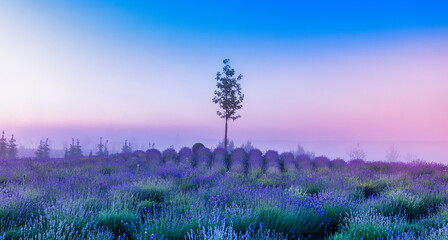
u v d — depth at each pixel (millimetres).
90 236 4172
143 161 17906
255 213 5254
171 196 7516
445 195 7648
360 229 4574
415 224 5344
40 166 14086
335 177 11234
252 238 4191
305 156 22531
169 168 13516
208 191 8109
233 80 32000
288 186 9523
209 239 3920
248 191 7473
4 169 12164
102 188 8742
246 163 20375
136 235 4426
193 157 21844
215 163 17844
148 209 6430
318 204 6367
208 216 5059
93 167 14094
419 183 9914
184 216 5242
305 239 5000
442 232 4367
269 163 18734
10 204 5742
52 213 5141
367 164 17781
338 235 4590
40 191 7270
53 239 4031
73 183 8969
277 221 5043
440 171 13180
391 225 4844
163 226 4602
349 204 6426
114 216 5227
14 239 4203
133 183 9086
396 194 7418
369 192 9828
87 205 6004
